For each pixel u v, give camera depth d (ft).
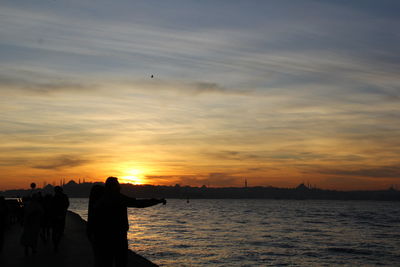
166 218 306.55
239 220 292.20
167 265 77.15
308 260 99.40
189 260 85.51
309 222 288.92
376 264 99.45
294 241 145.28
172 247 106.73
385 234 194.80
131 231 159.84
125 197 23.91
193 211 530.27
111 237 23.43
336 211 605.73
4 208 44.75
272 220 304.91
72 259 39.04
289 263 91.97
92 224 23.88
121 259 24.06
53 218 44.70
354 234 191.72
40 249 46.70
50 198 53.36
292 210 632.79
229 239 141.08
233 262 87.66
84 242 53.47
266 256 101.09
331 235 180.86
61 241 54.54
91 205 24.88
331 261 100.32
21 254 42.70
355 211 629.10
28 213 42.04
